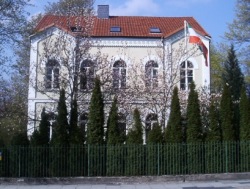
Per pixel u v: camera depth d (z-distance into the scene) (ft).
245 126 67.31
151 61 99.96
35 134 64.85
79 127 67.00
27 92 108.47
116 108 66.90
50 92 89.92
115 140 64.80
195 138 65.92
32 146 63.46
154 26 109.40
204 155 65.41
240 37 109.40
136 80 93.66
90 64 86.99
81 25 89.51
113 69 95.14
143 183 60.85
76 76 82.07
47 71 88.69
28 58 117.50
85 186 58.54
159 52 99.86
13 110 94.68
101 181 61.05
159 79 90.99
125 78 92.94
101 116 65.87
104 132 68.03
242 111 68.13
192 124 66.49
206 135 68.08
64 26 97.25
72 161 63.00
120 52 101.30
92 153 63.46
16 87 115.85
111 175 63.10
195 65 101.50
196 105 67.31
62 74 85.56
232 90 119.85
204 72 101.45
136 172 63.46
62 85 82.38
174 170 63.98
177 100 67.82
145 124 85.87
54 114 81.71
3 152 62.75
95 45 96.89
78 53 84.58
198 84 100.73
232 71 123.34
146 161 64.03
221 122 67.87
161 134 66.44
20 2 78.02
